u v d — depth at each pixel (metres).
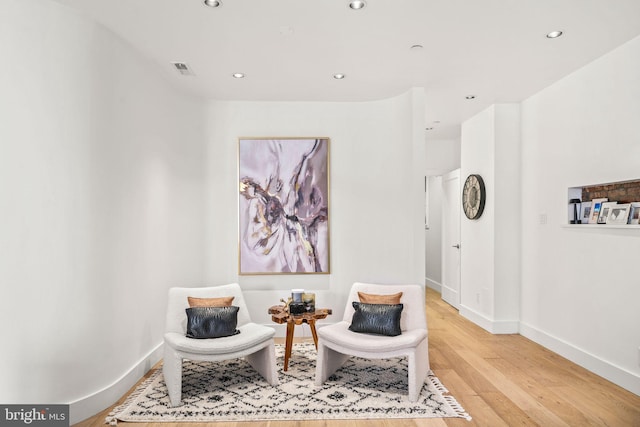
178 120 4.19
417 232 4.11
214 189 4.62
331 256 4.69
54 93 2.56
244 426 2.57
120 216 3.05
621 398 2.98
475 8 2.64
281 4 2.59
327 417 2.68
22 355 2.41
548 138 4.16
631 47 3.07
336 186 4.71
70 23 2.64
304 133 4.71
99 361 2.81
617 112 3.21
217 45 3.20
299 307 3.63
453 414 2.72
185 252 4.29
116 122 3.00
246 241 4.63
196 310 3.25
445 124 5.78
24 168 2.43
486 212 4.95
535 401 2.94
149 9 2.65
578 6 2.61
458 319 5.50
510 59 3.45
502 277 4.75
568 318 3.85
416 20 2.80
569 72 3.76
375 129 4.67
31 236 2.45
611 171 3.27
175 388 2.84
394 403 2.89
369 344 3.02
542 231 4.27
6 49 2.37
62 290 2.59
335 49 3.27
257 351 3.46
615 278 3.25
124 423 2.60
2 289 2.34
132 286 3.23
